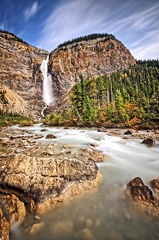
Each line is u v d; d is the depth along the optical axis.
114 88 82.31
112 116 43.66
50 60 198.62
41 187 7.04
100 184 8.59
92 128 37.06
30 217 6.26
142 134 23.11
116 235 5.47
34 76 186.75
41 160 8.49
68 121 50.03
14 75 172.75
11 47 191.00
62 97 157.12
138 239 5.30
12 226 5.73
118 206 6.93
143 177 9.38
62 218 6.26
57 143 18.19
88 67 194.00
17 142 18.52
